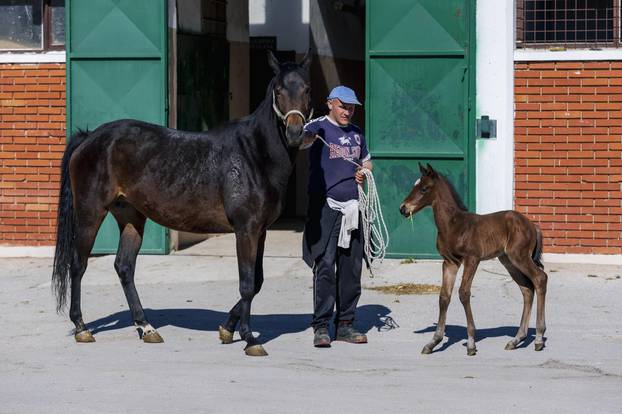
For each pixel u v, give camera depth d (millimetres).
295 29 20844
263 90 21172
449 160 15000
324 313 10477
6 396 8570
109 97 15711
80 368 9602
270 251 16375
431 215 15016
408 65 15016
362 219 10609
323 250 10430
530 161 14844
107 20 15656
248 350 10102
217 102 18469
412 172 15070
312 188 10516
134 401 8359
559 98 14734
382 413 7965
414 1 14945
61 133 15930
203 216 10516
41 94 15953
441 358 9938
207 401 8344
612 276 13961
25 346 10594
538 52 14719
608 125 14648
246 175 10219
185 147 10516
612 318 11648
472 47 14836
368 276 14148
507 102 14797
